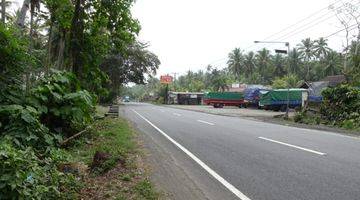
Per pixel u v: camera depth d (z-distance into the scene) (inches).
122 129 635.5
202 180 325.1
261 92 2246.6
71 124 460.4
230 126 819.4
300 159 417.7
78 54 622.8
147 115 1270.9
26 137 340.8
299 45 3959.2
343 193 285.7
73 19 615.8
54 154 307.7
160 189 290.2
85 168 322.0
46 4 671.8
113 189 274.1
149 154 437.7
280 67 4286.4
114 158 339.9
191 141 561.9
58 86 429.1
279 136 633.0
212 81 4325.8
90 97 445.4
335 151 474.9
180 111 1622.8
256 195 281.0
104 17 677.9
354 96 958.4
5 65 399.9
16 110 354.0
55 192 231.6
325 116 1025.5
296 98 1996.8
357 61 1282.0
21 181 206.7
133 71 2620.6
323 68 3686.0
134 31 711.1
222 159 417.7
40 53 855.7
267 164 390.6
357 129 848.3
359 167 376.5
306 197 275.9
